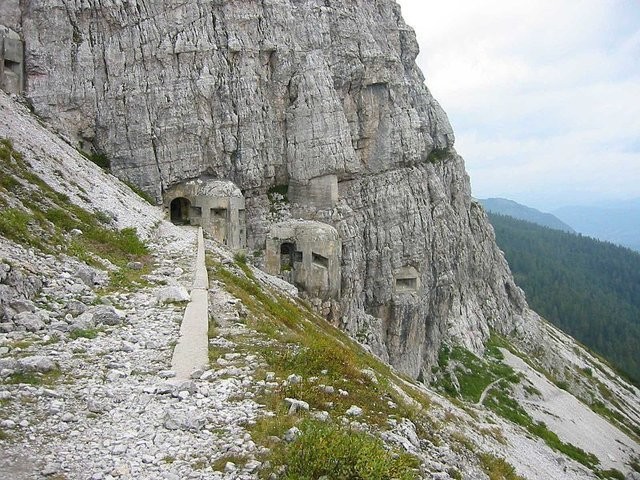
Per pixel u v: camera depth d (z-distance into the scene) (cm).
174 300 2383
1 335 1689
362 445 1218
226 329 2148
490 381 8150
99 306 2050
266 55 6938
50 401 1338
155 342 1855
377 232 7531
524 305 12119
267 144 6881
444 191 8881
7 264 1991
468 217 10206
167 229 4569
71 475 1059
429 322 8325
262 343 1998
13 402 1298
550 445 6425
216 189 6203
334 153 7006
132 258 3181
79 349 1705
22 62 5750
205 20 6500
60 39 5875
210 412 1388
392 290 7594
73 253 2672
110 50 6069
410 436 1612
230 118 6550
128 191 5338
